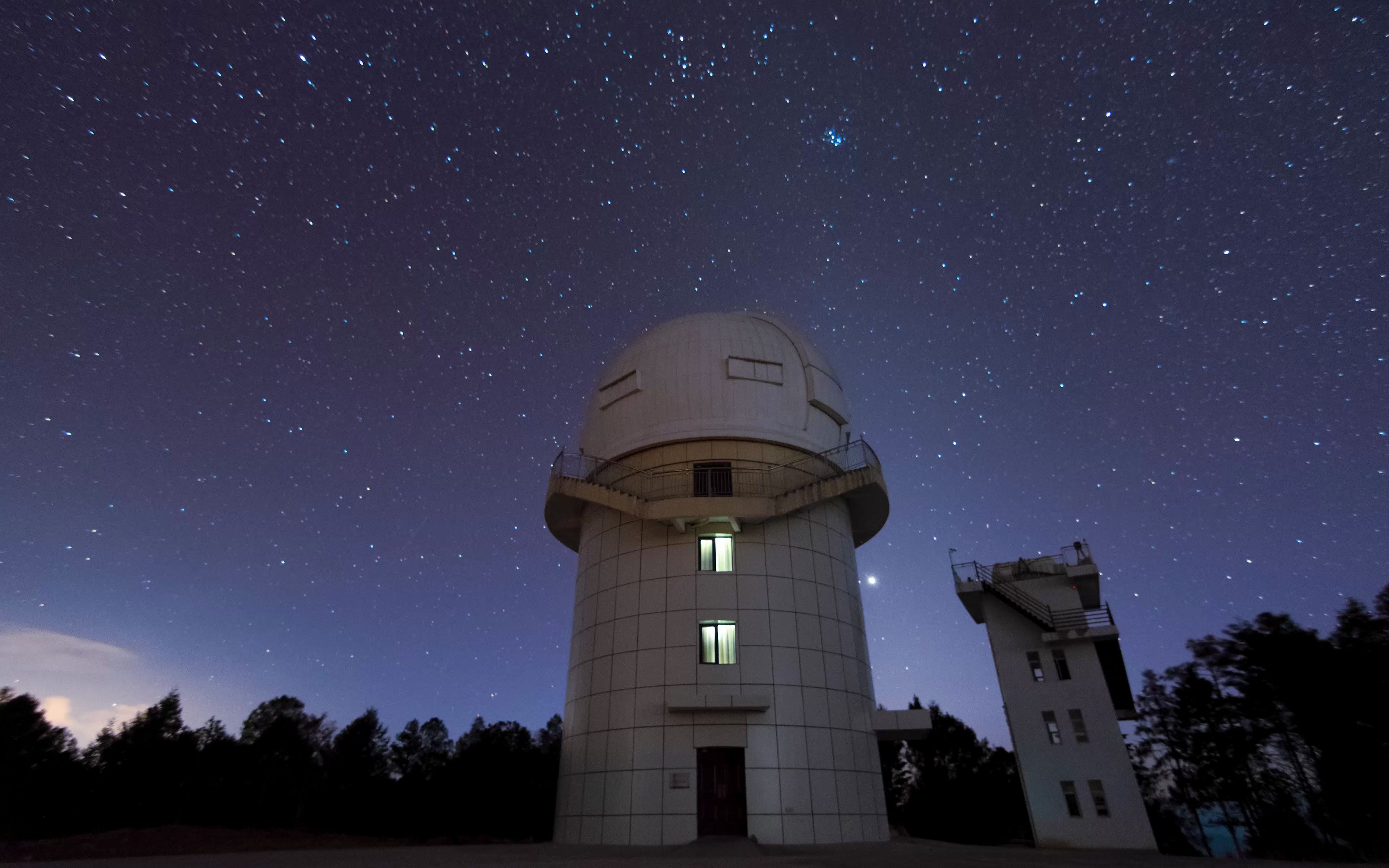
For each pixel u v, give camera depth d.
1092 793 31.14
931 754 57.75
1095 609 37.31
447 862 17.33
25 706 40.72
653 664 27.48
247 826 40.44
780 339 35.16
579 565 33.09
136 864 16.98
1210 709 47.81
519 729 53.22
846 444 34.19
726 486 30.75
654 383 32.94
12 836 34.72
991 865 17.95
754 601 28.28
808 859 19.44
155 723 44.22
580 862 17.56
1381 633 39.59
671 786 25.42
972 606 36.81
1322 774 39.81
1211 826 48.16
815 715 27.02
